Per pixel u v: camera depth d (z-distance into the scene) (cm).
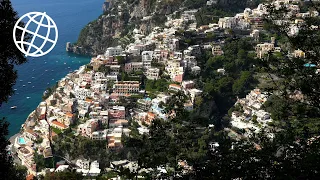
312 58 3738
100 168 11081
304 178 3278
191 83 14812
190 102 13612
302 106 3888
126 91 14975
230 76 16062
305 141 3888
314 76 3778
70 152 11425
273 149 3788
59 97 15175
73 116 12975
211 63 16588
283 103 4281
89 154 11338
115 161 11088
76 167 11081
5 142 3862
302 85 3759
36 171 10750
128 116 13575
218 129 13600
